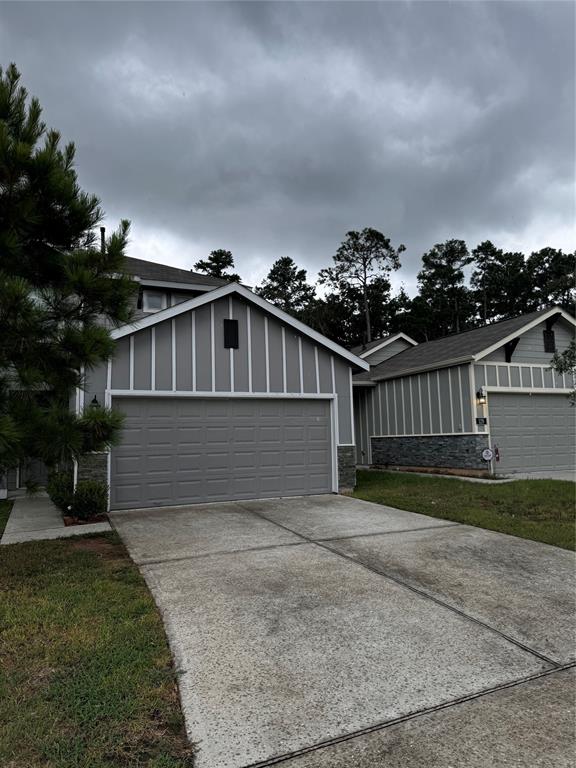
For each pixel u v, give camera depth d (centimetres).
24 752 223
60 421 454
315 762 221
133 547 593
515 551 562
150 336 905
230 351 967
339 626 365
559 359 1072
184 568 506
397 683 288
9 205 457
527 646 335
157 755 224
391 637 347
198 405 940
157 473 898
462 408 1296
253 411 985
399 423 1529
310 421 1033
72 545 606
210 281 1565
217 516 789
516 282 4450
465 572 488
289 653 324
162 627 362
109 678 288
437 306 4506
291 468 1006
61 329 468
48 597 420
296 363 1023
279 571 494
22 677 290
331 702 268
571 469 1376
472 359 1249
